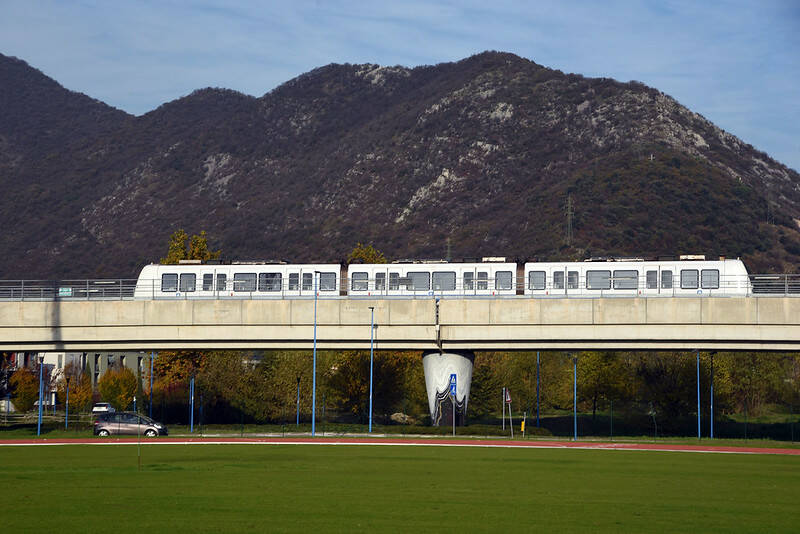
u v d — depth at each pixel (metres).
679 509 55.69
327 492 61.12
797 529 49.81
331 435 122.25
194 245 169.88
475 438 117.56
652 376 183.38
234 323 129.38
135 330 130.25
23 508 54.12
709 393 171.38
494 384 190.25
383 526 49.38
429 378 131.62
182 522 50.03
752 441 120.69
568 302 124.00
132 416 120.56
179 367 162.00
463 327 126.88
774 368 195.75
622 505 56.91
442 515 52.72
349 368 170.12
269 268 131.25
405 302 127.62
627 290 123.38
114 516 51.66
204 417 174.75
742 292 120.94
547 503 57.41
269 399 174.38
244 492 60.81
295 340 129.00
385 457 86.81
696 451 99.38
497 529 48.94
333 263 131.38
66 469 74.25
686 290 122.25
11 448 97.69
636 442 114.25
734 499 59.94
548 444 106.81
